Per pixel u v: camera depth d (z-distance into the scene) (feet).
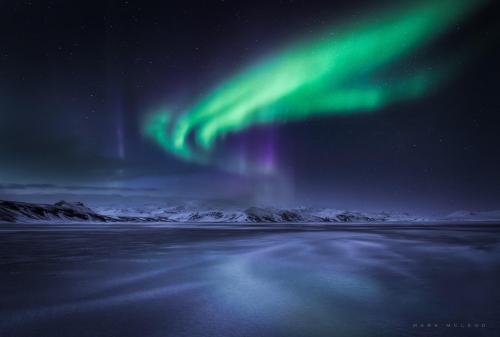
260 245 112.78
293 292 40.50
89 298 37.63
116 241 130.41
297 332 25.86
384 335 25.07
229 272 56.03
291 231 255.29
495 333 25.46
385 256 80.07
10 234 176.55
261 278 50.14
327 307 33.37
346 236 172.55
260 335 25.26
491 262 68.64
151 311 32.09
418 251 92.17
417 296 38.04
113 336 25.21
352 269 59.11
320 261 70.54
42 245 109.40
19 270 57.88
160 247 104.32
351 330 26.27
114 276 52.11
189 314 31.04
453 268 60.18
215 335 25.23
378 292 40.22
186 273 55.11
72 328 27.04
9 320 29.19
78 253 85.66
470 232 235.40
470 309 32.35
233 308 33.09
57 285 45.06
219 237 162.91
